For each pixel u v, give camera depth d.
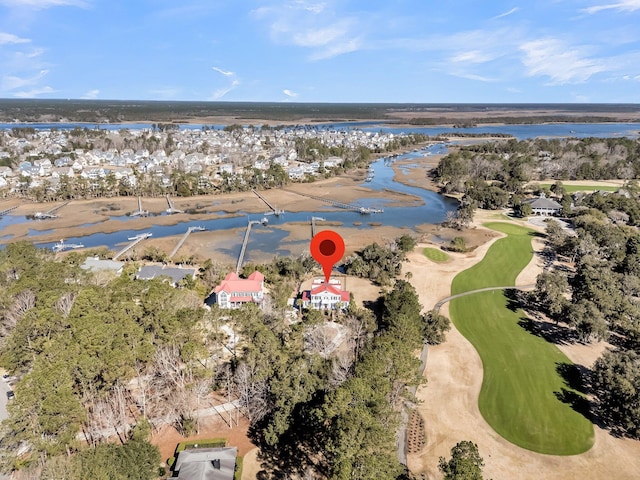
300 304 112.50
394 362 69.38
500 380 85.62
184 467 59.16
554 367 89.75
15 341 75.06
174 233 182.75
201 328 88.31
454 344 98.75
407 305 98.56
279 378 70.62
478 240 175.00
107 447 54.69
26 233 182.25
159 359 75.50
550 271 139.12
